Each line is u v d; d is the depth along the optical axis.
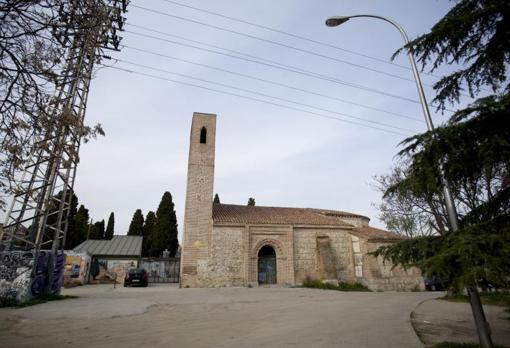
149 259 36.59
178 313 11.79
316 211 35.03
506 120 5.16
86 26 7.34
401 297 18.14
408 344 7.11
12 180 6.52
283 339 7.66
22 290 14.41
